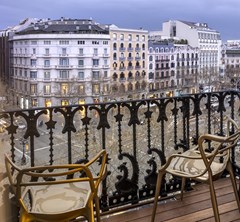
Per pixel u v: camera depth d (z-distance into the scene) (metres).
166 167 2.70
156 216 3.03
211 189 2.52
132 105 3.22
